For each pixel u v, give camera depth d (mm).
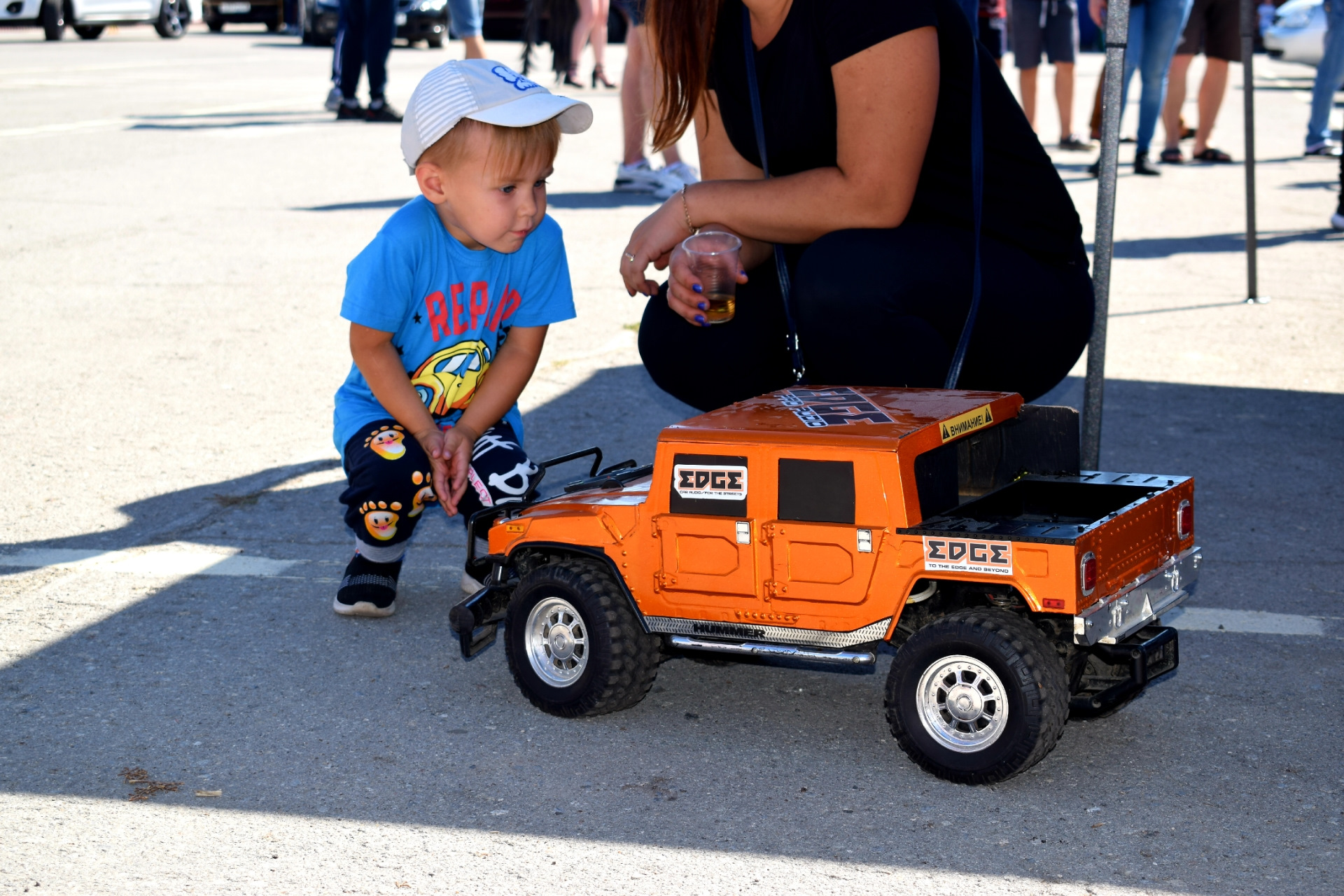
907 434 2953
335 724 3354
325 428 5754
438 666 3701
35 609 4059
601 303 7762
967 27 3793
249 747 3238
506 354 3916
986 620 2863
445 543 4672
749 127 4027
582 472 5188
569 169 12227
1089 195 10984
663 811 2918
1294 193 11008
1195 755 3125
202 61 23062
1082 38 23688
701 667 3707
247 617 4020
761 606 3098
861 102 3627
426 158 3496
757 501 3059
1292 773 3041
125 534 4656
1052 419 3438
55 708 3434
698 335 4180
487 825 2875
